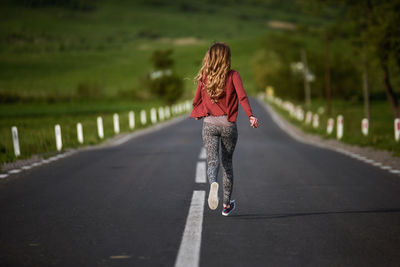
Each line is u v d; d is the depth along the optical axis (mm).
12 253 9023
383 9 53219
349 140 38312
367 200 14203
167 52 107562
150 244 9555
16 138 27047
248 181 17906
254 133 50750
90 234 10352
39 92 141125
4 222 11539
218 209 12945
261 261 8484
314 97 156500
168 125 66750
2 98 125750
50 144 34125
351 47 57281
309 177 18875
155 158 25625
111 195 15008
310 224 11242
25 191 15891
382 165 22719
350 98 143375
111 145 36500
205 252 9023
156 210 12766
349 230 10664
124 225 11141
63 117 75625
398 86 59875
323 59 143750
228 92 10219
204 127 10547
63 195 15078
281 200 14227
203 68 10258
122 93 159500
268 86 196375
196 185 16812
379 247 9344
